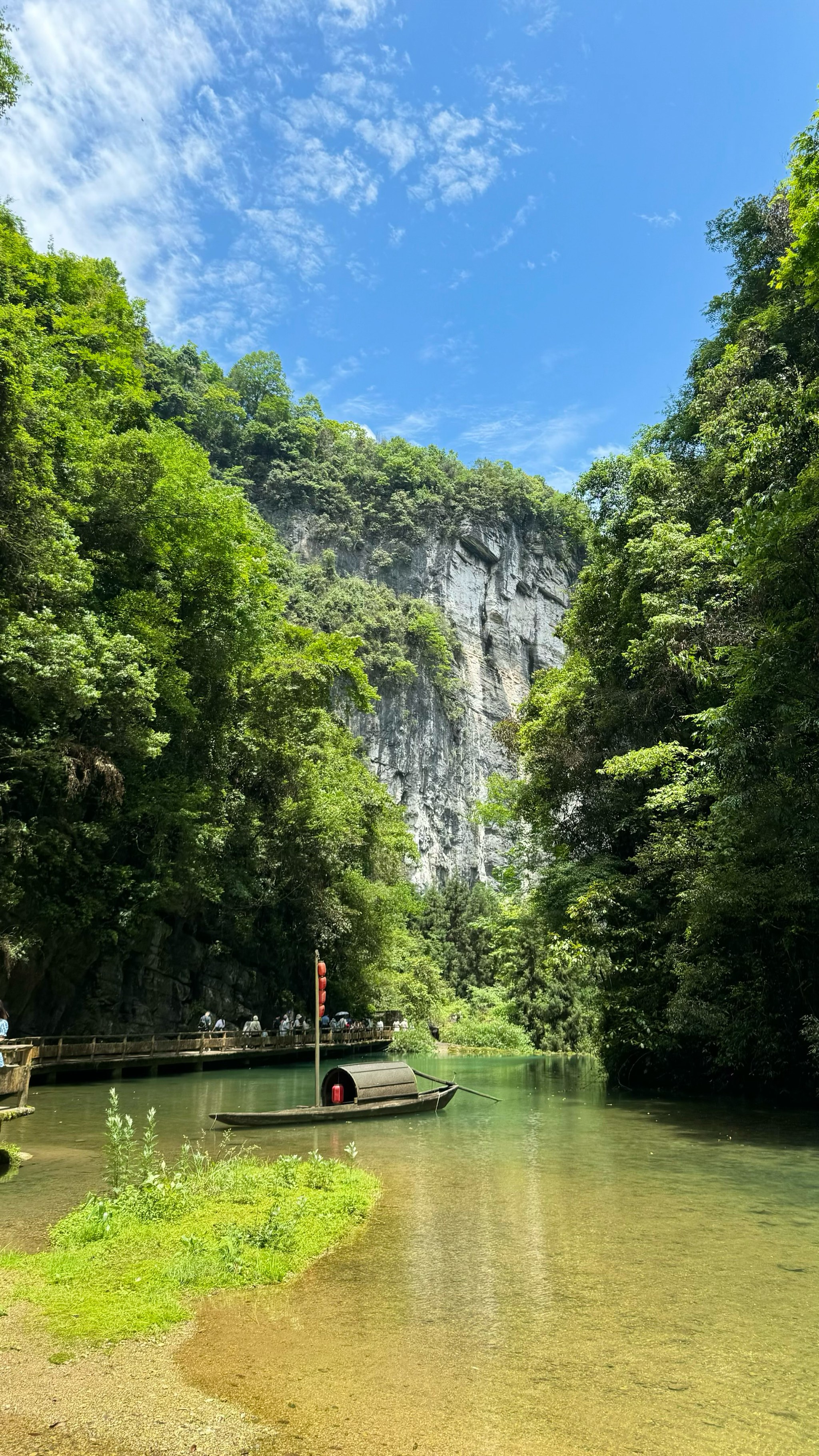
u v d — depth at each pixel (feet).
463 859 319.88
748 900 51.62
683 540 67.21
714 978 60.39
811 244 52.11
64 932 80.07
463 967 248.93
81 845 79.51
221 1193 26.63
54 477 72.59
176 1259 20.42
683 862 62.08
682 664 60.75
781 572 48.85
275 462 352.90
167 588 95.91
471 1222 26.08
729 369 78.54
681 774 62.95
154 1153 33.19
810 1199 29.43
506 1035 171.32
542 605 393.70
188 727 96.73
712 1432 13.17
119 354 119.24
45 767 70.49
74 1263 20.11
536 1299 19.07
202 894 98.63
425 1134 44.96
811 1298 19.33
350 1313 17.93
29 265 111.75
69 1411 13.32
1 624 64.54
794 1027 60.08
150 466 89.61
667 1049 71.26
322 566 332.80
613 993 72.64
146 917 86.48
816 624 48.73
